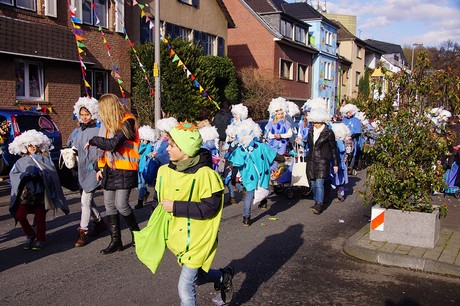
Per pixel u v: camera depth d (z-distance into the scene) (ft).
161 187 12.19
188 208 11.60
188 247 11.84
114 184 18.98
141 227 24.14
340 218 27.48
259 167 24.89
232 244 21.44
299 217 27.45
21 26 52.13
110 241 21.47
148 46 68.28
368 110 21.86
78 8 60.18
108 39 65.10
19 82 53.78
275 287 16.30
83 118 20.83
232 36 116.16
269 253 20.18
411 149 20.40
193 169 11.84
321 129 28.04
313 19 133.08
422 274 17.78
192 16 86.84
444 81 20.70
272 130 33.35
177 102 68.59
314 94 134.51
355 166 48.16
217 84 92.17
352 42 161.48
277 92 102.78
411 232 20.08
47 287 15.93
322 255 20.04
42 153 20.99
